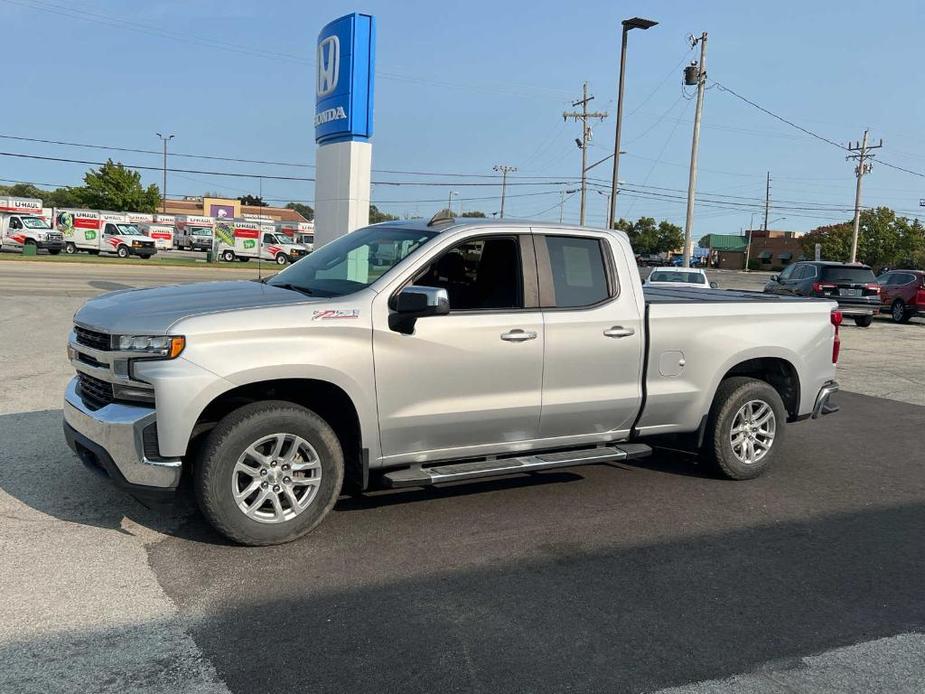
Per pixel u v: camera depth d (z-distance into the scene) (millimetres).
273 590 3883
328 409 4801
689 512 5363
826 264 21359
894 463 6887
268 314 4242
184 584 3906
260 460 4293
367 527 4797
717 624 3752
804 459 6949
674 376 5629
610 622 3723
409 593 3922
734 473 6078
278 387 4508
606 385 5332
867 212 75875
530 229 5121
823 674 3340
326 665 3230
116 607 3635
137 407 4082
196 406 4023
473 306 4895
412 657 3322
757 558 4598
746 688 3205
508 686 3141
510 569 4273
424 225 5195
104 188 66688
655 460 6707
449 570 4223
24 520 4621
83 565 4062
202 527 4648
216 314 4156
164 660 3209
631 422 5547
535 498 5512
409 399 4629
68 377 8859
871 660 3475
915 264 69375
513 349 4906
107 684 3020
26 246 40344
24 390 8062
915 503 5746
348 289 4707
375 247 5109
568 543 4695
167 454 4016
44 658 3180
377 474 5008
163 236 57469
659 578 4254
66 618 3510
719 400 5957
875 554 4734
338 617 3641
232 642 3377
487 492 5605
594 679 3223
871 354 15180
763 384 6109
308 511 4457
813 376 6371
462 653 3377
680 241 103375
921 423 8648
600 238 5398
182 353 4008
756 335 5992
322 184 13945
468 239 4887
